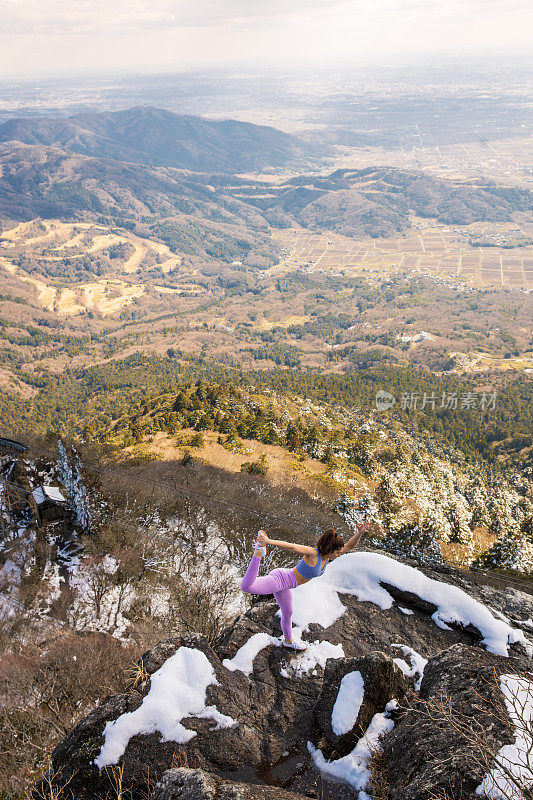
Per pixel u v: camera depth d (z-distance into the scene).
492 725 3.17
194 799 3.08
